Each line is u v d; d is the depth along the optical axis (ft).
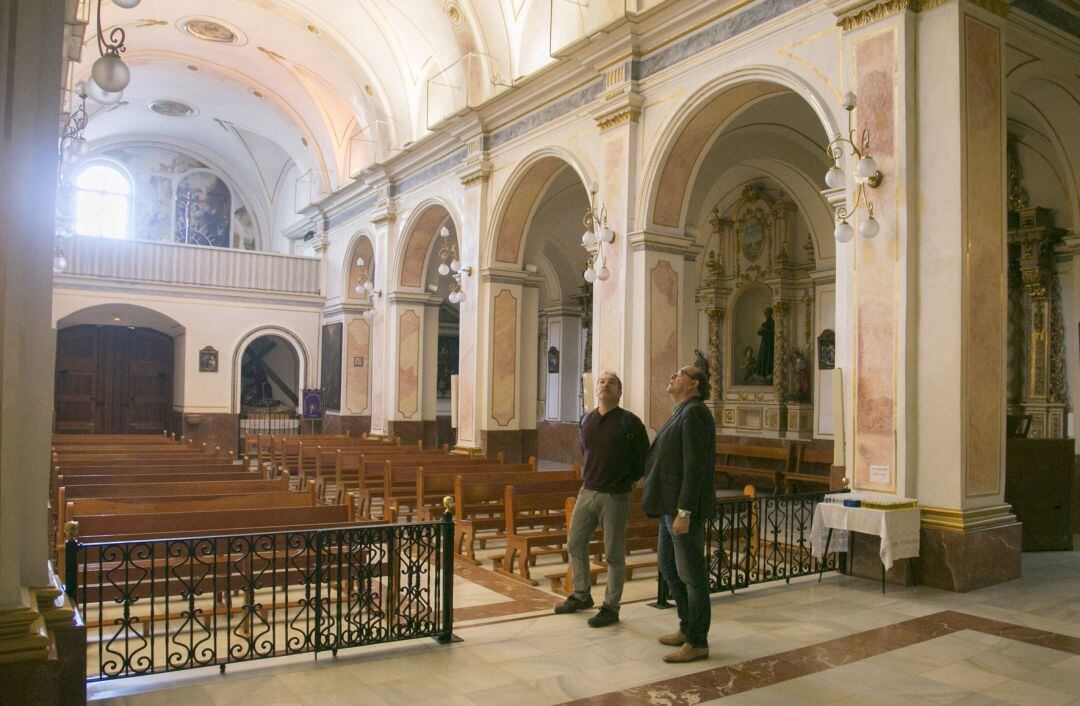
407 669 15.70
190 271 69.41
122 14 52.70
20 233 11.66
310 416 72.90
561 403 68.64
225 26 55.31
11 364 11.23
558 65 39.42
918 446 23.36
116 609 20.56
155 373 74.64
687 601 16.70
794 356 49.78
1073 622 19.35
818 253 47.80
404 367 59.62
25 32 11.89
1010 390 36.04
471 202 48.26
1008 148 35.83
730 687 14.89
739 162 41.93
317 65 59.88
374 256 62.95
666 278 35.91
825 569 23.79
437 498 30.89
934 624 19.11
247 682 14.87
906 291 23.52
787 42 28.94
